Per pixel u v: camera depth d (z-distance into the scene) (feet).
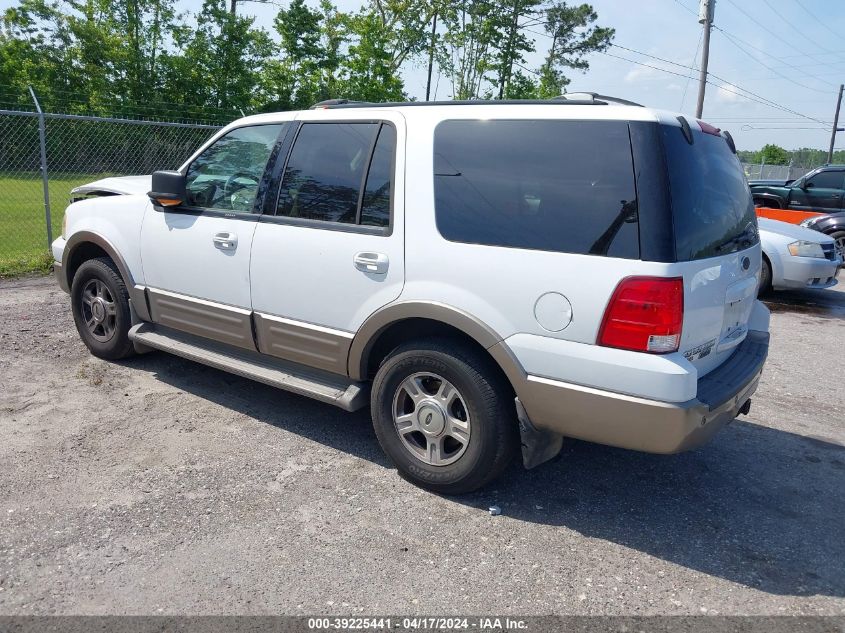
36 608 8.90
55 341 19.54
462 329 11.19
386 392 12.42
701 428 10.19
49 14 110.73
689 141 10.77
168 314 15.93
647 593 9.87
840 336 26.14
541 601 9.57
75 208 18.16
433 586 9.77
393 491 12.36
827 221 40.29
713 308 10.87
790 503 12.73
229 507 11.51
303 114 13.98
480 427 11.43
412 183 11.89
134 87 110.83
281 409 15.70
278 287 13.61
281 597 9.37
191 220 15.12
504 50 121.60
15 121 55.93
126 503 11.43
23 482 11.87
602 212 10.19
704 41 83.92
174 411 15.24
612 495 12.70
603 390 10.18
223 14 108.78
